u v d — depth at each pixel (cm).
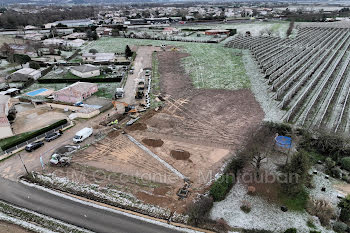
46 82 7406
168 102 5909
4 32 15100
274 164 3700
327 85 6581
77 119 5241
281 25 17012
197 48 11188
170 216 2914
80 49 11494
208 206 2947
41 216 2939
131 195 3219
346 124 4738
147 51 10900
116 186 3372
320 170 3612
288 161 3691
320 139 4028
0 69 8569
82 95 5969
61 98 6028
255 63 8688
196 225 2800
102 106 5641
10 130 4638
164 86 6906
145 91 6575
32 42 11906
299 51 9888
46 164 3856
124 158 3953
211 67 8456
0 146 4328
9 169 3766
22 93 6644
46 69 8312
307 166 3247
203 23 18875
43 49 11231
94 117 5309
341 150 3841
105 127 4888
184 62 9106
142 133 4638
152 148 4191
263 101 5831
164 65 8850
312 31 14450
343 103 5588
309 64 8262
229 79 7319
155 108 5569
